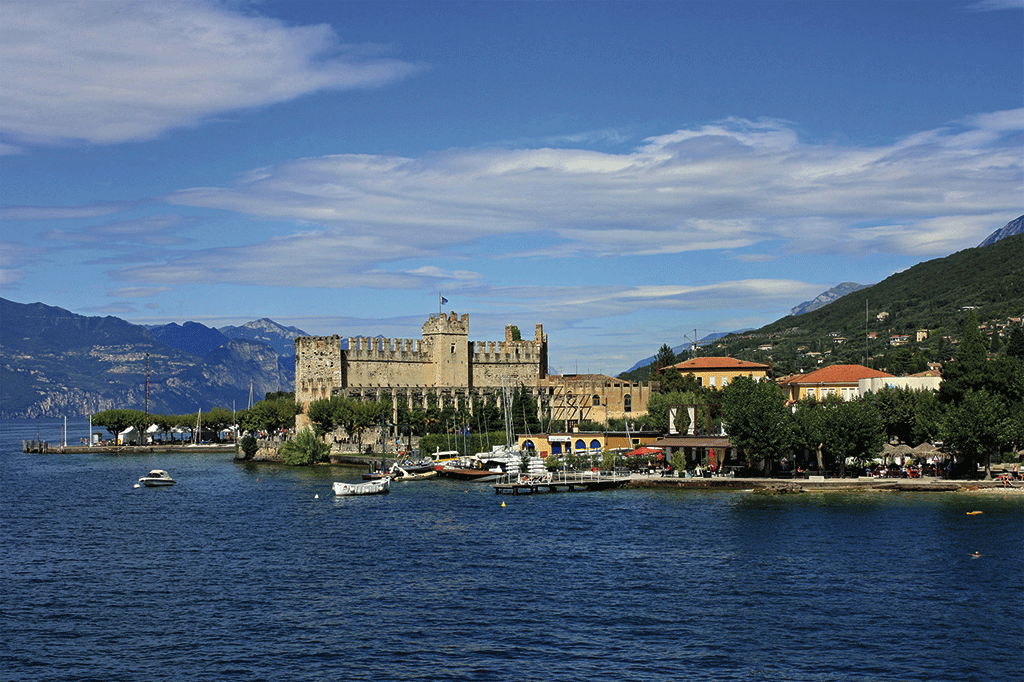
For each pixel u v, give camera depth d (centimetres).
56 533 11750
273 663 6625
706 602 7969
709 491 14488
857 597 8044
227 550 10425
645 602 8000
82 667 6569
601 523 11762
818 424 14638
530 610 7819
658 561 9481
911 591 8188
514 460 17200
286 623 7544
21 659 6731
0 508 14238
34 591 8594
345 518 12594
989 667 6456
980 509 11938
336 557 9950
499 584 8675
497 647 6919
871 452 14375
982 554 9438
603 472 16750
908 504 12488
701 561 9438
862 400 15088
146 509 13925
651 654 6738
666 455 16675
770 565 9194
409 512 13088
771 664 6531
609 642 7000
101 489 16962
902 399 16112
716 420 18525
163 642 7088
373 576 9050
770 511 12262
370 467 18325
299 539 11044
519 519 12250
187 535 11450
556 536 10938
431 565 9488
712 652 6762
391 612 7812
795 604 7875
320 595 8369
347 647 6950
